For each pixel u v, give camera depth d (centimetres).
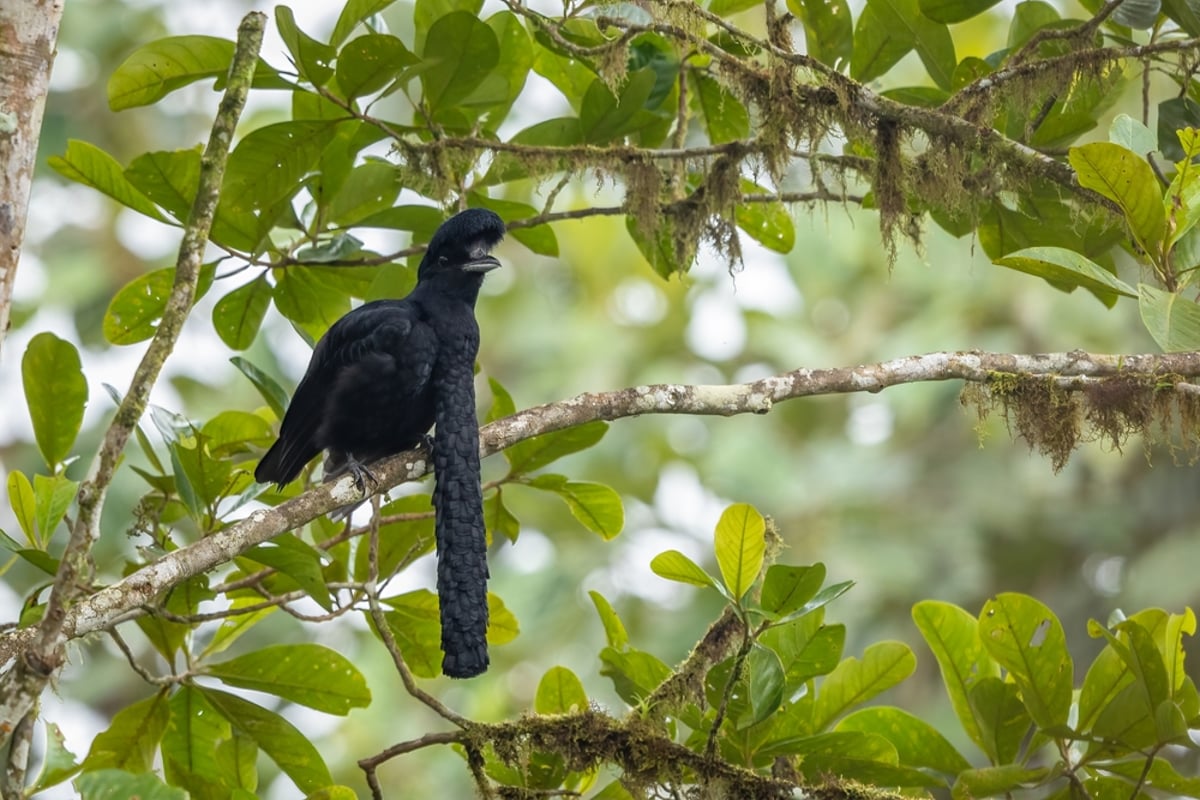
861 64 1074
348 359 938
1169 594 1862
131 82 980
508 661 1995
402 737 1886
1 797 677
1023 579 2039
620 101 1051
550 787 847
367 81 962
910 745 920
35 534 870
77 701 1950
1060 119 1063
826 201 1084
